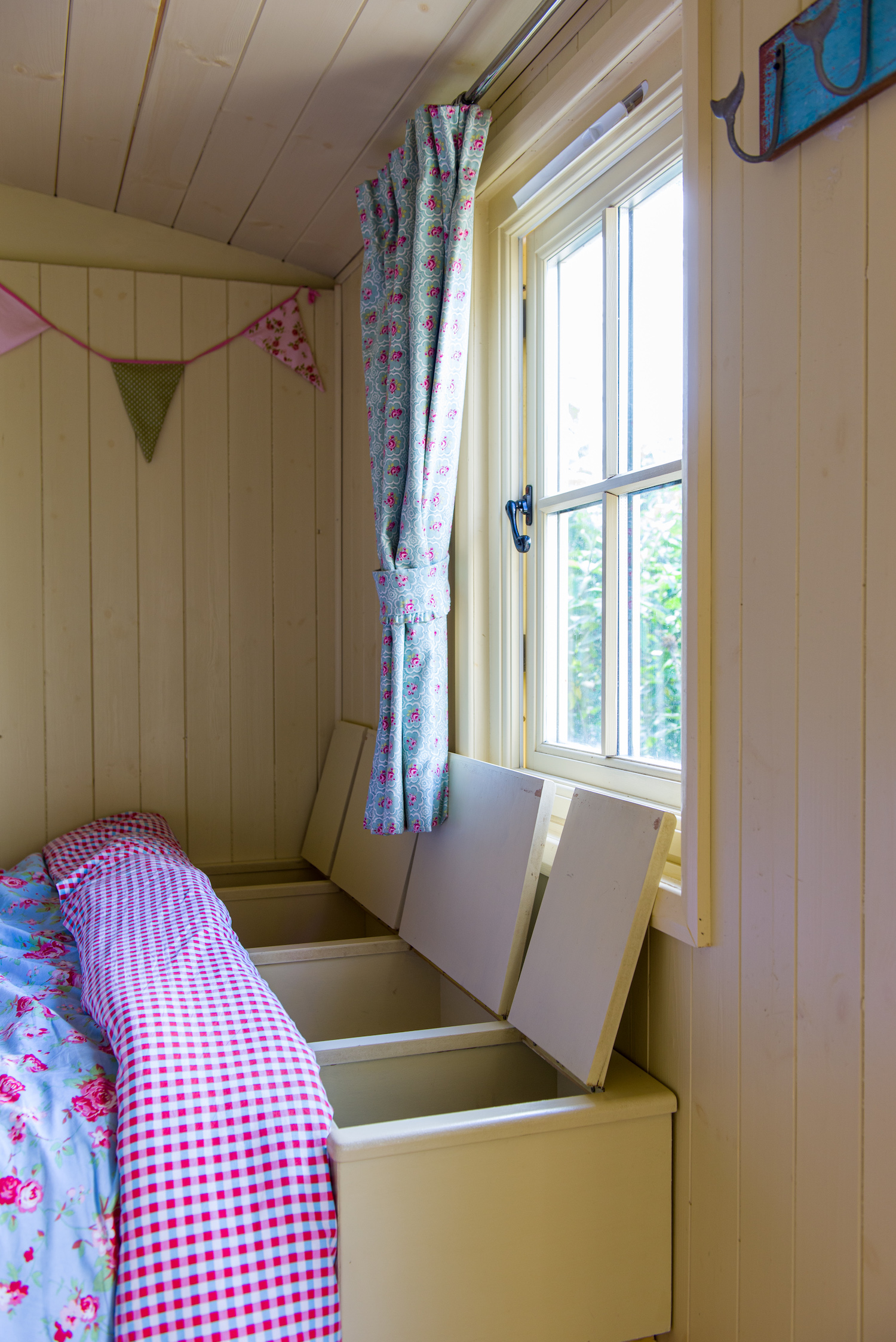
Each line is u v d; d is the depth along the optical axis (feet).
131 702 9.70
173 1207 3.84
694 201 4.30
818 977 3.72
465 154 6.27
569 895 5.18
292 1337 3.82
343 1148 4.04
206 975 5.12
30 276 9.32
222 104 7.44
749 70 4.02
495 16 6.03
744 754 4.11
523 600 6.89
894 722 3.35
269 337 9.96
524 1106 4.45
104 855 7.66
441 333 6.33
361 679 9.55
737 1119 4.17
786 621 3.85
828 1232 3.66
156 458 9.71
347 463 9.93
